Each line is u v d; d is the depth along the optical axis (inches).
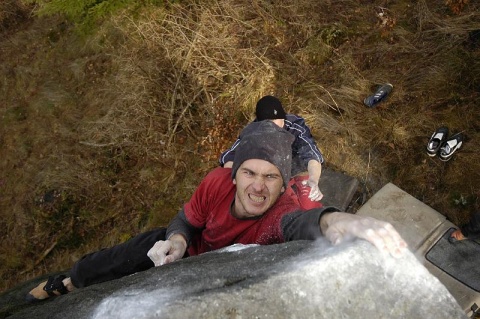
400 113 187.3
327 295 46.4
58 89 258.7
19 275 222.5
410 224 152.9
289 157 78.9
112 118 226.5
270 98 133.5
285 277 47.1
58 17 281.0
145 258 97.7
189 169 207.6
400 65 199.5
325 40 212.2
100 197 222.5
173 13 223.5
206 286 48.4
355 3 221.0
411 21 209.9
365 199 174.4
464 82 187.8
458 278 139.3
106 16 245.3
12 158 252.4
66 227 223.3
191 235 90.7
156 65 218.4
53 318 60.4
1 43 293.3
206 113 211.6
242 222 80.1
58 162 237.9
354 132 185.5
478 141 174.4
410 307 47.1
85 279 100.0
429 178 172.7
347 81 199.5
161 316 46.1
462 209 164.9
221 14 218.4
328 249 50.4
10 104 271.0
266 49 210.1
